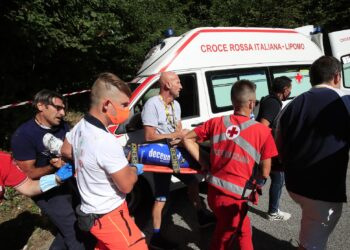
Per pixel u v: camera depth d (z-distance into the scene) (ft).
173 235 12.37
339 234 11.59
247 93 8.24
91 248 9.25
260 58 16.70
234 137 8.15
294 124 7.91
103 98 6.79
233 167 8.13
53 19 18.53
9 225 13.62
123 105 6.96
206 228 12.72
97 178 6.90
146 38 25.46
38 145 8.98
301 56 18.54
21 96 22.39
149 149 9.75
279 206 13.94
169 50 14.71
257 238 11.76
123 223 7.20
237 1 32.71
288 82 11.97
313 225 7.99
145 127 10.57
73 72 24.97
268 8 32.89
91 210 7.10
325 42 20.29
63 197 9.22
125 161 6.94
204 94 14.76
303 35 19.39
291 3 33.91
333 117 7.41
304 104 7.80
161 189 10.88
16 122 19.80
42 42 18.76
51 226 13.21
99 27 21.08
